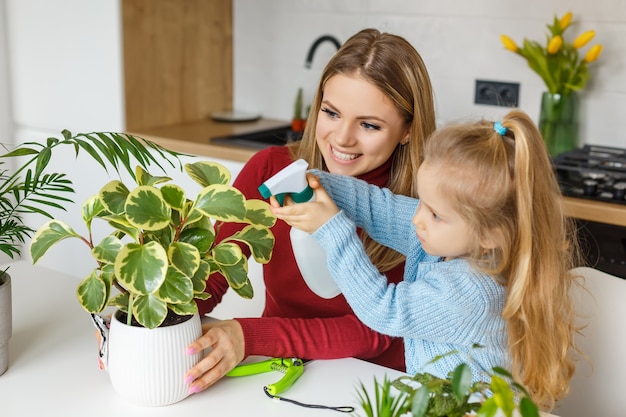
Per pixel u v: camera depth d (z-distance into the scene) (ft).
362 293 4.07
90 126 9.89
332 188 4.63
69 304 5.00
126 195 3.86
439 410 2.98
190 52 10.37
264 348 4.28
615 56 8.38
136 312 3.60
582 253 7.18
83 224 9.75
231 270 3.95
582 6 8.44
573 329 4.36
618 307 4.74
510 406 2.74
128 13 9.42
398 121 4.89
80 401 3.85
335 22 10.09
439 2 9.27
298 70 10.56
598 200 7.16
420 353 4.28
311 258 4.28
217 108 10.98
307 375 4.24
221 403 3.89
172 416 3.75
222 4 10.73
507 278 4.11
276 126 10.41
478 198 3.92
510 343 4.13
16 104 10.45
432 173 4.00
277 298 5.32
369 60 4.74
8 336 4.07
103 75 9.62
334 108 4.83
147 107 9.93
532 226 4.00
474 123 4.18
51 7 9.82
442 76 9.42
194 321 3.87
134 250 3.59
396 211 4.72
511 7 8.82
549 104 8.40
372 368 4.36
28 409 3.76
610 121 8.54
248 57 10.96
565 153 8.27
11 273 5.47
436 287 4.04
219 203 3.75
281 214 4.04
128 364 3.72
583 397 4.81
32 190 4.32
